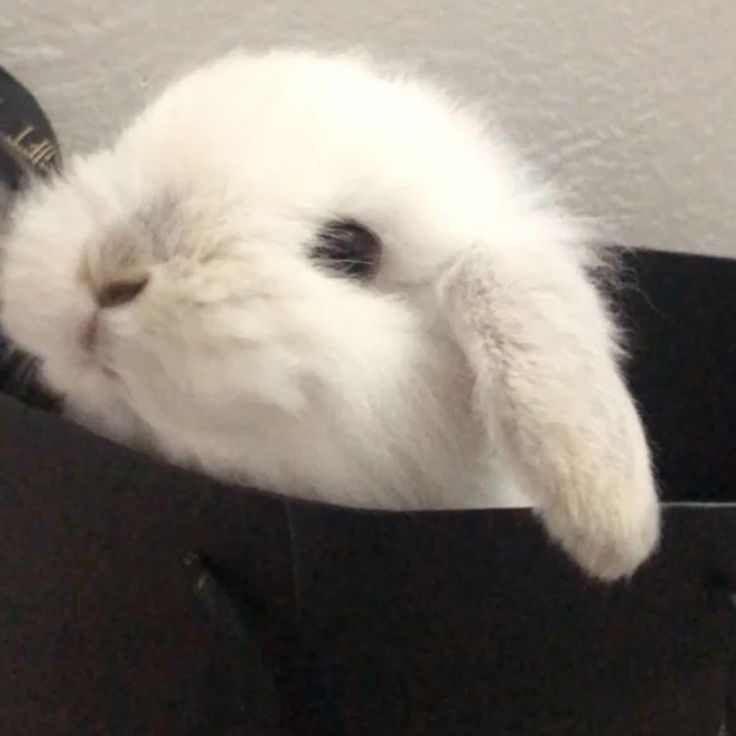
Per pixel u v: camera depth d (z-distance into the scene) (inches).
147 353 9.0
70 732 9.3
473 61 16.3
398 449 10.1
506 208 11.0
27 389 10.7
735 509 8.8
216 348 8.9
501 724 9.2
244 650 8.7
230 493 8.3
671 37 16.9
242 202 9.3
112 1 15.0
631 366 14.4
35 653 9.3
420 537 8.5
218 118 9.8
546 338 9.4
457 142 11.0
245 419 9.3
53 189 10.6
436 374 10.1
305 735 9.1
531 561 8.7
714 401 15.0
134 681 9.0
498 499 10.9
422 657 8.9
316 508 8.3
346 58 12.5
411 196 10.0
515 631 8.9
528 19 16.3
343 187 9.7
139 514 8.6
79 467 8.7
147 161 9.8
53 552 9.0
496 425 9.4
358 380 9.4
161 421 9.5
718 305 14.7
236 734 8.9
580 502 8.8
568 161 17.0
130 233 9.2
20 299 9.7
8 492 9.0
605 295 13.0
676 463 14.9
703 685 9.4
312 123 9.9
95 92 15.2
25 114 13.3
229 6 15.4
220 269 8.9
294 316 9.0
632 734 9.4
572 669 9.1
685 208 17.7
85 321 9.3
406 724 9.2
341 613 8.7
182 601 8.7
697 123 17.4
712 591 9.1
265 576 8.6
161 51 15.3
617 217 17.4
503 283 9.7
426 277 10.2
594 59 16.7
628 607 9.0
